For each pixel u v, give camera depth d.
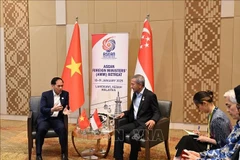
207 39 5.08
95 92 5.27
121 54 5.07
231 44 4.96
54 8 5.85
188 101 5.31
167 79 5.39
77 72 5.08
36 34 6.00
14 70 6.21
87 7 5.71
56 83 3.86
